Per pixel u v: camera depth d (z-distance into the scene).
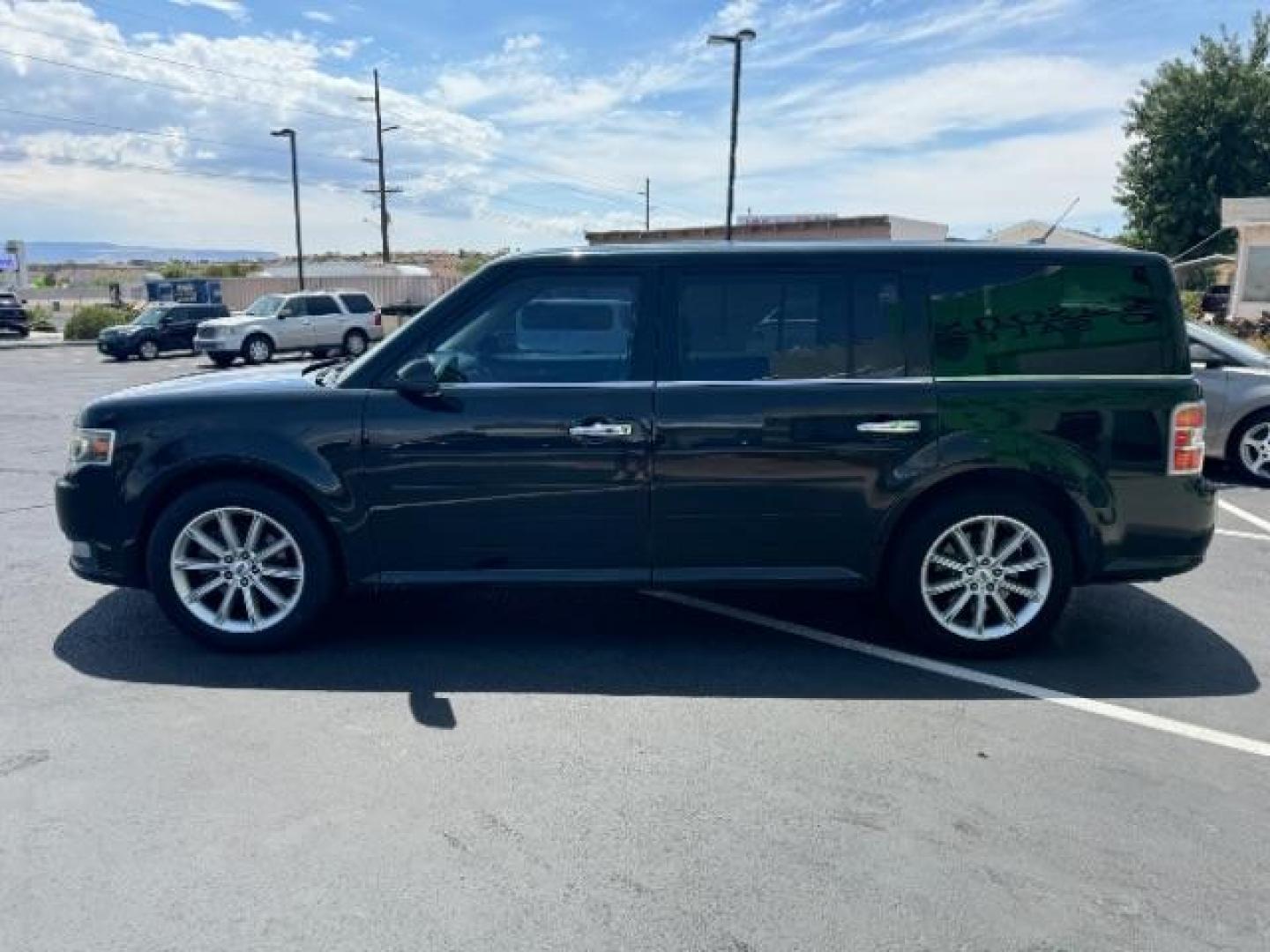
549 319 4.27
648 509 4.23
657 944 2.46
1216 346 8.77
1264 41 34.47
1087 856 2.84
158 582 4.33
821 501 4.23
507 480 4.21
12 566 5.79
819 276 4.24
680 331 4.25
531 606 5.14
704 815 3.05
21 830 2.94
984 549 4.35
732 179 26.70
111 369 22.78
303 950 2.43
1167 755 3.47
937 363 4.23
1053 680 4.18
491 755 3.44
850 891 2.67
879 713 3.82
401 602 5.21
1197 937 2.50
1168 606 5.18
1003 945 2.46
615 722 3.73
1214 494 4.38
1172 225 35.75
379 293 44.50
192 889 2.67
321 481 4.21
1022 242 4.39
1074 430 4.22
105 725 3.65
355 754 3.44
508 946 2.45
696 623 4.88
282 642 4.39
